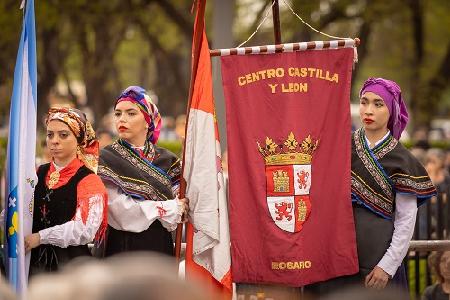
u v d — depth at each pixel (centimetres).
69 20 4372
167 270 447
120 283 438
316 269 1052
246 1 4353
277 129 1050
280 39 1127
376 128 1076
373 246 1059
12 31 3706
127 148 1049
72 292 440
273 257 1043
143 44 6275
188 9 4522
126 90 1059
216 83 1911
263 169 1050
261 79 1051
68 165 1022
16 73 1030
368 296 508
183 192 1040
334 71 1057
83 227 989
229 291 1044
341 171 1058
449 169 2705
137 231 1013
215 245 1033
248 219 1049
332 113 1058
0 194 1869
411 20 4606
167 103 6222
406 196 1069
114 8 4109
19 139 1005
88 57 4831
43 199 1016
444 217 1473
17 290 971
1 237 1313
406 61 5366
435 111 4694
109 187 1033
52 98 2525
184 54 6134
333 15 4078
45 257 1009
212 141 1035
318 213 1052
